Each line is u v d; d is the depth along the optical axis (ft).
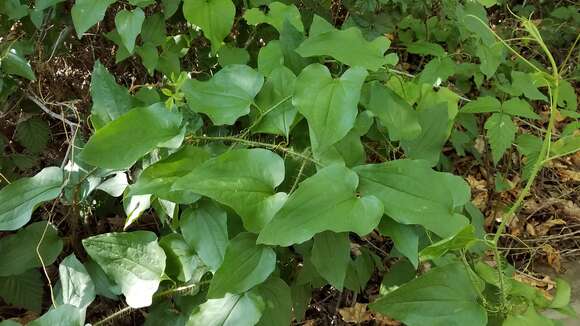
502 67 2.90
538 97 2.51
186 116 2.03
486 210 3.26
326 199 1.57
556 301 1.68
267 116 1.90
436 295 1.57
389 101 1.93
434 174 1.66
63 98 2.63
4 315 2.35
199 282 1.80
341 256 1.72
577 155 3.76
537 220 3.39
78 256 2.32
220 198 1.60
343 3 2.66
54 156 2.73
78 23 1.98
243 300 1.68
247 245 1.65
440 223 1.58
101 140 1.71
